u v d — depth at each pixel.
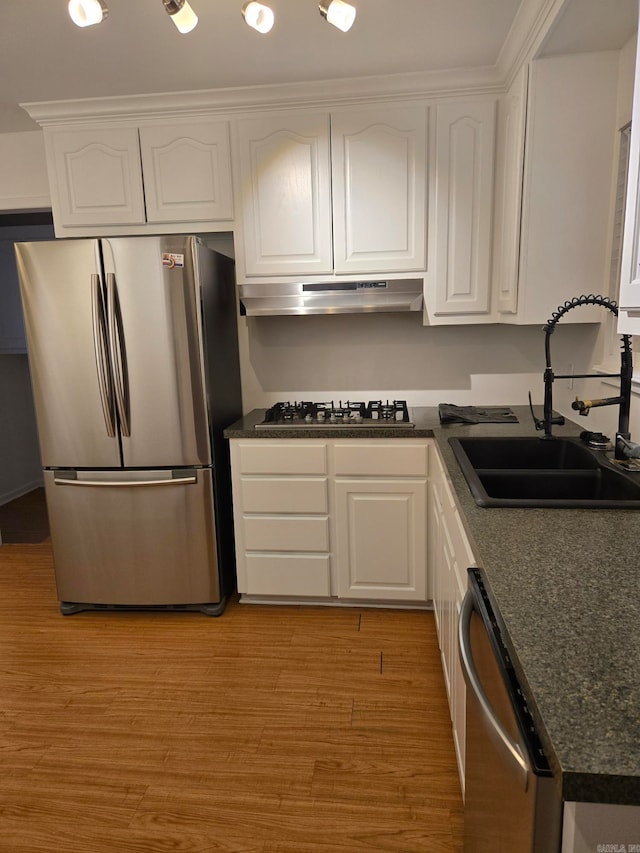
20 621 2.77
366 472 2.62
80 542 2.74
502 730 0.78
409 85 2.54
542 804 0.69
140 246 2.45
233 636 2.57
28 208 3.18
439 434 2.36
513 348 2.99
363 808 1.65
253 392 3.19
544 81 2.20
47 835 1.60
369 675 2.26
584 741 0.64
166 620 2.74
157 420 2.59
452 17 2.05
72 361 2.56
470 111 2.56
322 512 2.69
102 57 2.29
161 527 2.69
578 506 1.40
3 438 4.74
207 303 2.58
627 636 0.84
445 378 3.08
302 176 2.69
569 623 0.88
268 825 1.61
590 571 1.06
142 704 2.13
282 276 2.79
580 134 2.23
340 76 2.51
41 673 2.34
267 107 2.65
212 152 2.73
